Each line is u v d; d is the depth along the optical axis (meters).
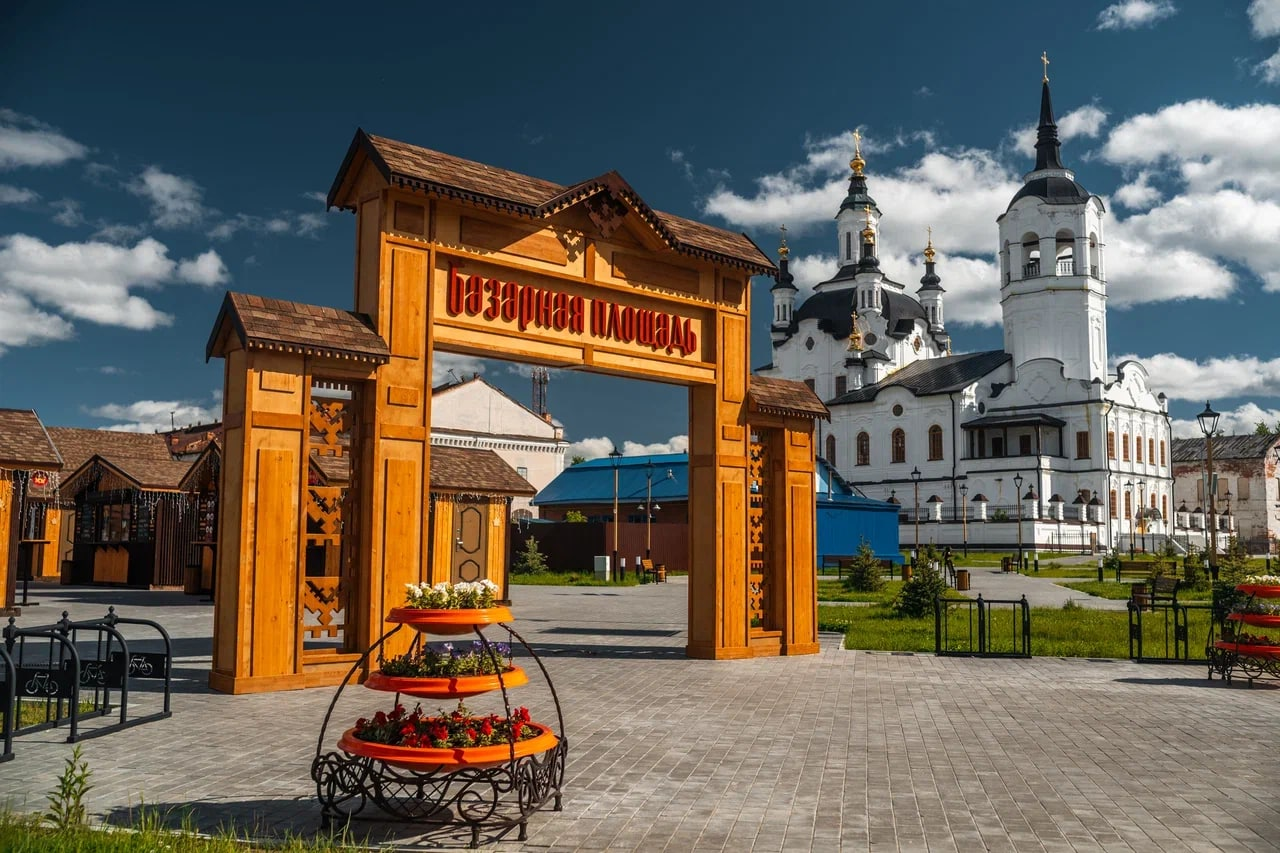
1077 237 80.81
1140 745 9.55
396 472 13.27
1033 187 82.06
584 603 29.02
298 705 11.33
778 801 7.51
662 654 16.69
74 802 6.77
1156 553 54.88
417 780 6.69
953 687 13.18
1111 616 23.84
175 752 8.95
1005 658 16.36
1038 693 12.71
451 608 7.38
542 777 7.04
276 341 12.21
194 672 13.84
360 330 13.16
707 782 8.06
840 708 11.52
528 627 21.22
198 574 30.66
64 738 9.50
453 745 6.68
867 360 92.56
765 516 17.28
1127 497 78.50
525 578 43.47
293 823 6.84
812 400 17.73
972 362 84.56
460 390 67.19
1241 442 97.25
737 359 16.98
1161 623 21.86
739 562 16.47
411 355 13.54
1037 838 6.64
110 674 10.13
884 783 8.05
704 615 16.22
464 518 27.41
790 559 17.00
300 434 12.66
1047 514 73.06
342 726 10.14
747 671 14.66
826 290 101.88
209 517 30.72
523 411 69.75
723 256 16.62
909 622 22.78
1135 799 7.61
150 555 34.38
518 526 50.31
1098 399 76.00
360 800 7.35
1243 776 8.34
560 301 15.16
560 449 71.19
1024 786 7.98
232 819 6.92
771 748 9.34
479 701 11.88
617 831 6.74
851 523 56.59
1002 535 70.19
